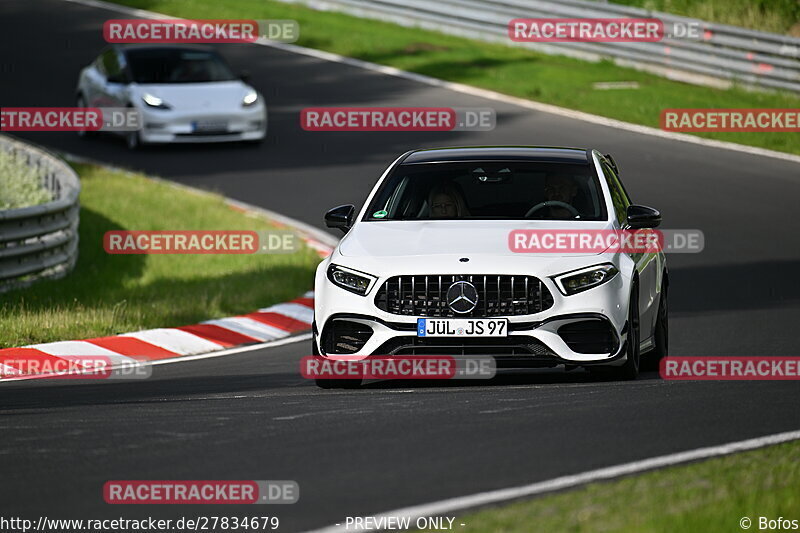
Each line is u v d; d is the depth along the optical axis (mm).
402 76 112562
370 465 24188
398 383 35656
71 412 31438
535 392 32625
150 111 89688
